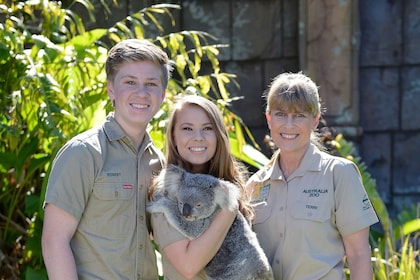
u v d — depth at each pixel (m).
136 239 2.65
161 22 5.95
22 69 3.96
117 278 2.60
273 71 6.04
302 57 5.82
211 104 2.74
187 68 6.01
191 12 6.00
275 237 2.88
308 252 2.78
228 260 2.63
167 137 2.79
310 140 3.05
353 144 5.79
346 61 5.76
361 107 6.09
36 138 4.07
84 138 2.61
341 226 2.79
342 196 2.79
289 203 2.85
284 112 2.87
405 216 5.18
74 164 2.52
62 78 4.18
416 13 6.00
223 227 2.58
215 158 2.77
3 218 4.24
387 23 6.02
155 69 2.68
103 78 4.32
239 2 6.00
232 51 6.04
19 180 4.11
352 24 5.72
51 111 3.75
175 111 2.75
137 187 2.68
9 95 3.98
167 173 2.62
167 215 2.56
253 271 2.64
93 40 4.44
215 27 6.02
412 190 6.16
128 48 2.66
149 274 2.74
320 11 5.74
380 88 6.08
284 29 5.99
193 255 2.54
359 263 2.77
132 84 2.65
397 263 4.48
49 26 4.43
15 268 4.14
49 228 2.50
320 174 2.85
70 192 2.50
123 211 2.62
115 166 2.63
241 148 4.44
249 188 3.06
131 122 2.66
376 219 2.81
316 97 2.88
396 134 6.13
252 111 6.09
